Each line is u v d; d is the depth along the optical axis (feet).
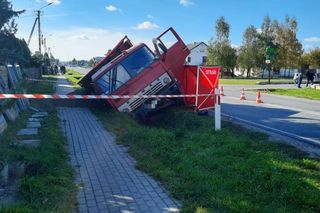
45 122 37.73
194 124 37.58
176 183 19.15
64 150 26.63
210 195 17.07
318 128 36.47
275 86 117.50
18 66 74.33
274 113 48.49
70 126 37.63
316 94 78.89
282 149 25.95
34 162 20.76
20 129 33.35
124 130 34.60
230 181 18.60
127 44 55.31
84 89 57.41
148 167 22.13
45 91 74.64
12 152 23.03
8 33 68.95
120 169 22.30
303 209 15.58
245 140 28.09
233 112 49.57
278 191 17.31
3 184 18.95
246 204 15.85
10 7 68.08
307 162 22.13
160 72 43.32
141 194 18.08
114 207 16.51
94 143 29.60
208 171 20.76
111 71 44.65
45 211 15.57
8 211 14.99
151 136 29.22
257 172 19.61
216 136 29.63
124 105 42.29
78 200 17.31
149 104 42.91
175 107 45.16
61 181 19.24
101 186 19.24
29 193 17.37
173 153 24.29
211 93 42.11
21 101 46.80
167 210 16.12
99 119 42.27
